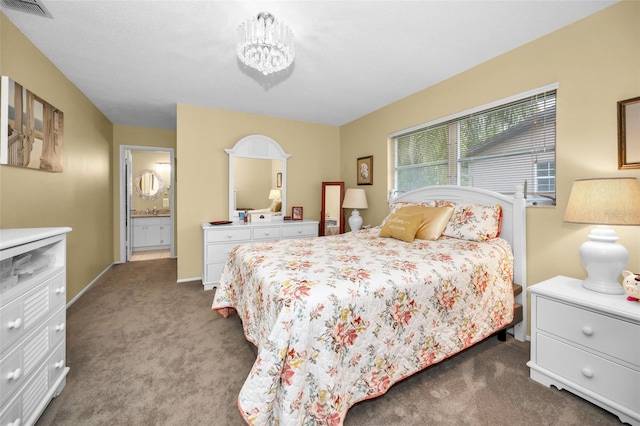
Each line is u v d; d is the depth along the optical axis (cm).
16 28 201
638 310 133
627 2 173
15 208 203
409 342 148
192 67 263
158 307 282
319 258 184
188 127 363
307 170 444
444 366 182
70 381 164
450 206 250
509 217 229
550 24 199
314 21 194
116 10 184
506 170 244
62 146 270
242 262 203
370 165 394
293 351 115
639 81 169
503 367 181
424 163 322
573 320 152
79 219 315
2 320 110
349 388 128
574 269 196
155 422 135
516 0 175
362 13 186
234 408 145
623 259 153
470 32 208
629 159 171
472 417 139
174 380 167
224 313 241
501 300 197
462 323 172
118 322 247
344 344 126
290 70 270
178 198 362
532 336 171
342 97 339
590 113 188
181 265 366
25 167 213
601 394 142
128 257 489
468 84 266
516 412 143
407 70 269
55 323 148
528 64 221
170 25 200
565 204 201
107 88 311
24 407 123
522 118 231
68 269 288
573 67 196
